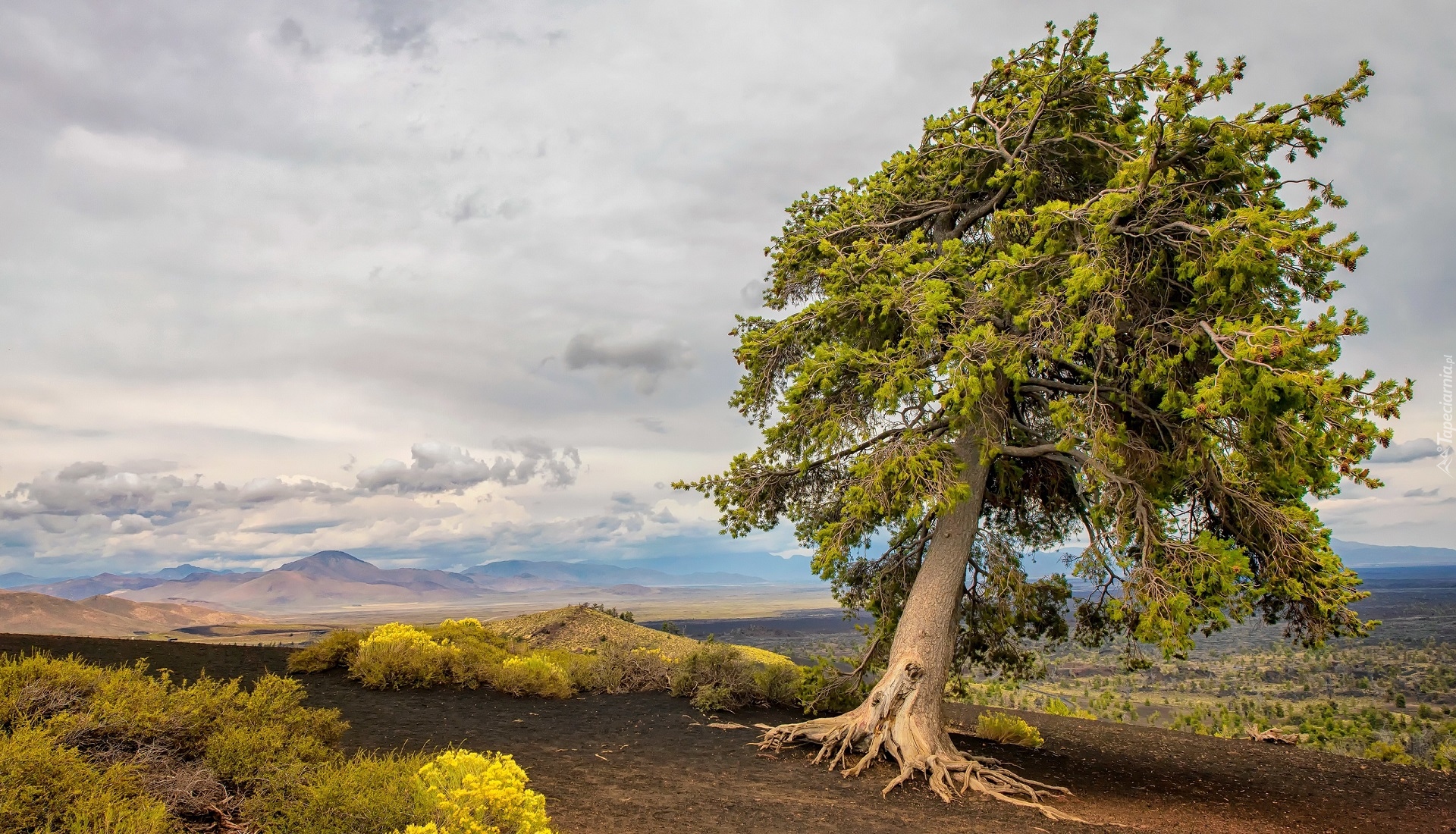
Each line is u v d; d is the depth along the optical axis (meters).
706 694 14.32
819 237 13.80
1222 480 10.30
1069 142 12.64
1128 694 54.06
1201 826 9.05
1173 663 74.44
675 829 7.25
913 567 13.48
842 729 11.12
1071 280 9.38
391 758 6.38
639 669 17.03
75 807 4.80
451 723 11.48
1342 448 8.12
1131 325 10.27
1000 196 13.16
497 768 5.82
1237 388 8.04
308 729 7.89
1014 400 12.42
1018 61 13.02
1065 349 9.80
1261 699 51.78
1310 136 9.51
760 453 13.03
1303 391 7.65
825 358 11.83
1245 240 8.45
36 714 6.28
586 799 8.02
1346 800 10.71
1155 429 11.13
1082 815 9.24
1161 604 9.08
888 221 13.73
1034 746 13.91
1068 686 59.41
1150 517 9.86
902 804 8.98
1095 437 9.73
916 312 11.16
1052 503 13.78
